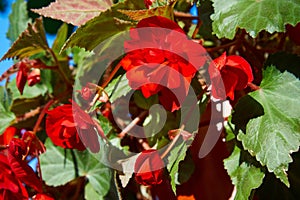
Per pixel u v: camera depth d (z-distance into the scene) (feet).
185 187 3.07
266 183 2.88
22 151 2.81
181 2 3.14
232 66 2.61
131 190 3.09
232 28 2.68
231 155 2.80
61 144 2.78
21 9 3.62
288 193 2.87
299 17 2.64
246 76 2.62
